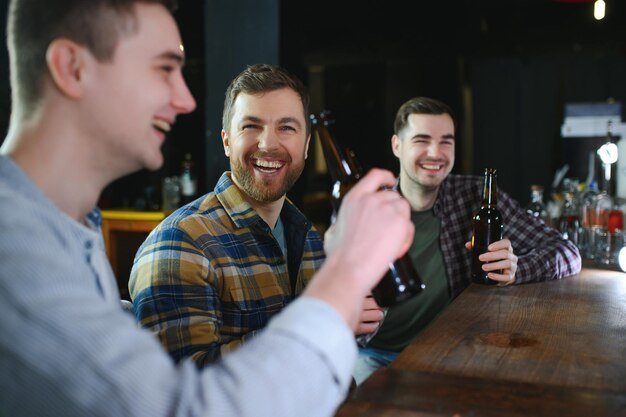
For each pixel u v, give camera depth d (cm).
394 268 101
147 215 452
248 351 63
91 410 55
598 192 291
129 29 71
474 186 238
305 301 67
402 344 231
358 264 70
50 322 55
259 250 142
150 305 127
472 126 808
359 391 100
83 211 76
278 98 144
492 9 809
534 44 730
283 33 433
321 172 783
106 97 71
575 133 630
